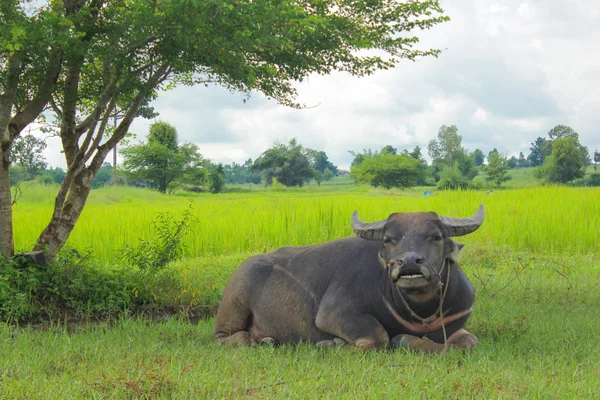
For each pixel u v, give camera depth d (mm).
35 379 4363
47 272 8078
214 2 6973
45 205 23953
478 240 14781
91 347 5582
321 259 6238
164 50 7793
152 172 66312
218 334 6617
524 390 4242
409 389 4180
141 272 9148
